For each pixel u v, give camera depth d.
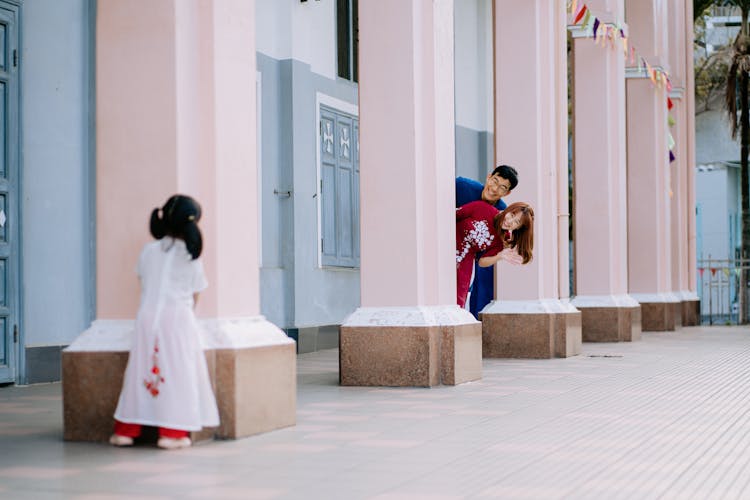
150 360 5.63
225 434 5.95
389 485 4.67
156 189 6.05
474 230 9.80
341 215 14.04
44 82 9.42
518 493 4.50
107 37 6.14
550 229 12.21
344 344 8.90
